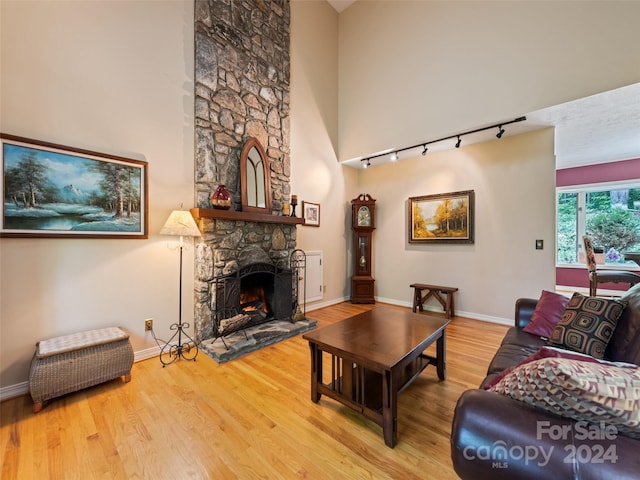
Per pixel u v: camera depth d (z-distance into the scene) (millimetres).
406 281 4633
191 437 1597
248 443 1551
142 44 2564
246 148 3262
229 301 3062
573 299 1866
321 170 4516
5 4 1929
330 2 4629
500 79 3109
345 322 2221
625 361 1404
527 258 3494
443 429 1668
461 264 4035
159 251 2684
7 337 1959
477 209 3871
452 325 3596
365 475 1346
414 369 2088
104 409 1846
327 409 1859
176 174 2791
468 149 3945
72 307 2211
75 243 2225
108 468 1385
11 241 1965
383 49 4184
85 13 2250
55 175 2109
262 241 3459
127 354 2160
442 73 3559
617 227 5191
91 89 2283
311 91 4340
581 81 2637
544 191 3365
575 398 734
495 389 995
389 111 4117
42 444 1535
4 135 1907
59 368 1871
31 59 2023
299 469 1383
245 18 3389
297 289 3854
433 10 3629
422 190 4422
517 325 2256
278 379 2246
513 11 3018
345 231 5027
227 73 3189
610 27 2492
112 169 2383
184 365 2479
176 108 2787
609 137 3668
